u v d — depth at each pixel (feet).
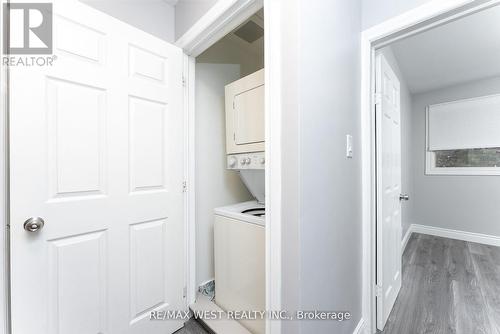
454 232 11.23
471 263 8.39
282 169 3.10
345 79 4.00
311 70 3.07
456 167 11.33
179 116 5.12
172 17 5.55
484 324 5.21
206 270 6.39
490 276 7.41
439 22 3.87
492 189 10.28
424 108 12.07
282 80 3.08
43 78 3.30
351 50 4.24
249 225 4.60
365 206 4.70
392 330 5.04
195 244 5.82
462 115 10.83
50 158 3.37
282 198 3.11
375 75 4.92
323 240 3.38
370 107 4.71
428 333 4.95
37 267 3.25
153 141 4.62
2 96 3.07
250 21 6.01
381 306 4.93
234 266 4.99
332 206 3.62
